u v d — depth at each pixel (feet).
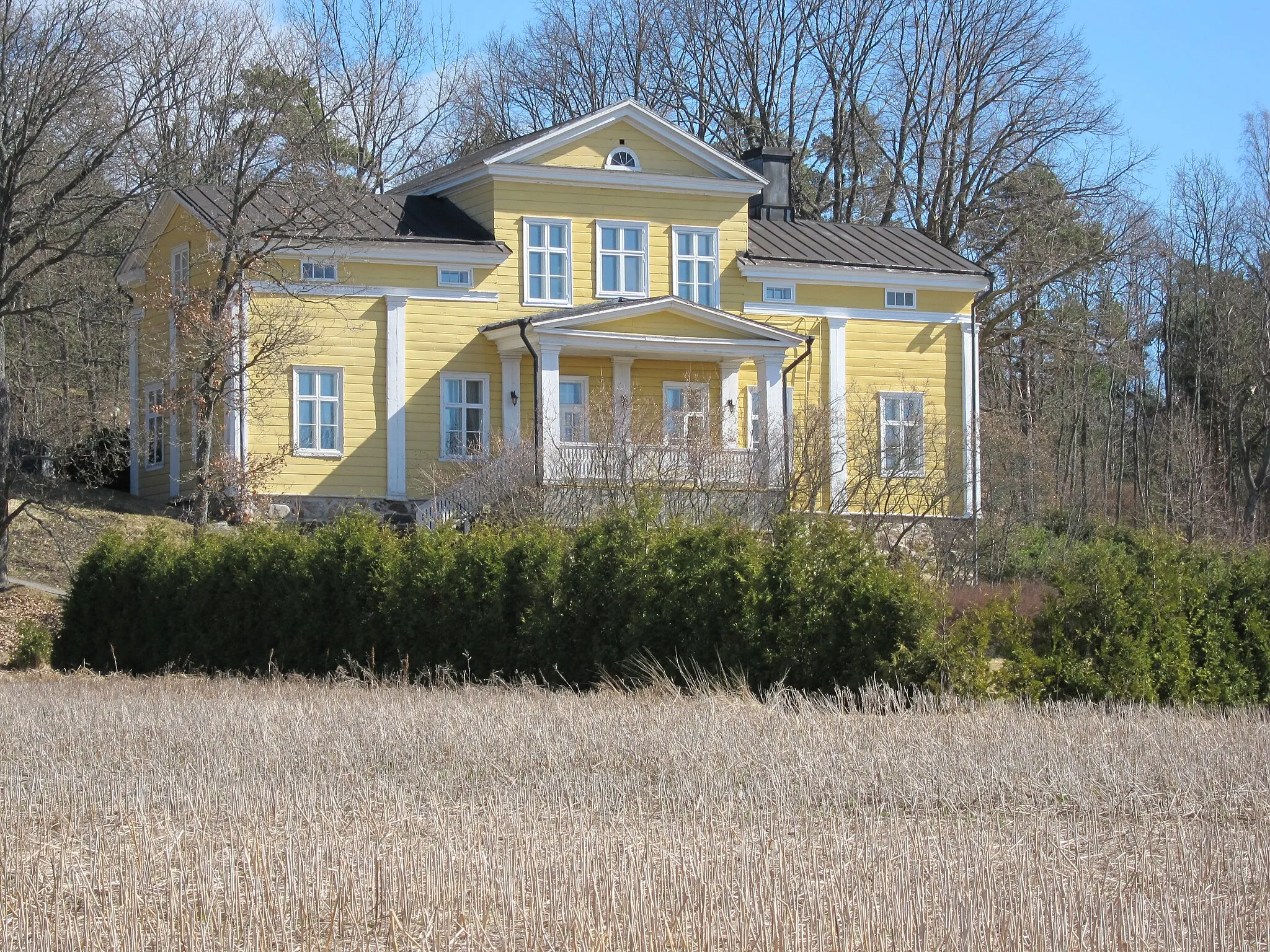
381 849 34.71
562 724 52.31
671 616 69.72
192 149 129.49
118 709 58.39
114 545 92.99
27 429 126.52
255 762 46.14
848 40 192.44
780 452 108.27
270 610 82.74
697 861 33.19
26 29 106.22
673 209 132.46
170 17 116.57
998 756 45.14
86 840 36.68
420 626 76.79
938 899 29.94
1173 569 66.69
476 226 129.80
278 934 28.58
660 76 201.36
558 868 32.48
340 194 115.96
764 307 134.72
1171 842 35.42
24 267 123.24
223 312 108.47
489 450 106.11
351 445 121.29
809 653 66.13
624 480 96.07
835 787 41.65
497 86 211.82
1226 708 63.52
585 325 121.08
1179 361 210.59
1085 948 27.35
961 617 67.21
